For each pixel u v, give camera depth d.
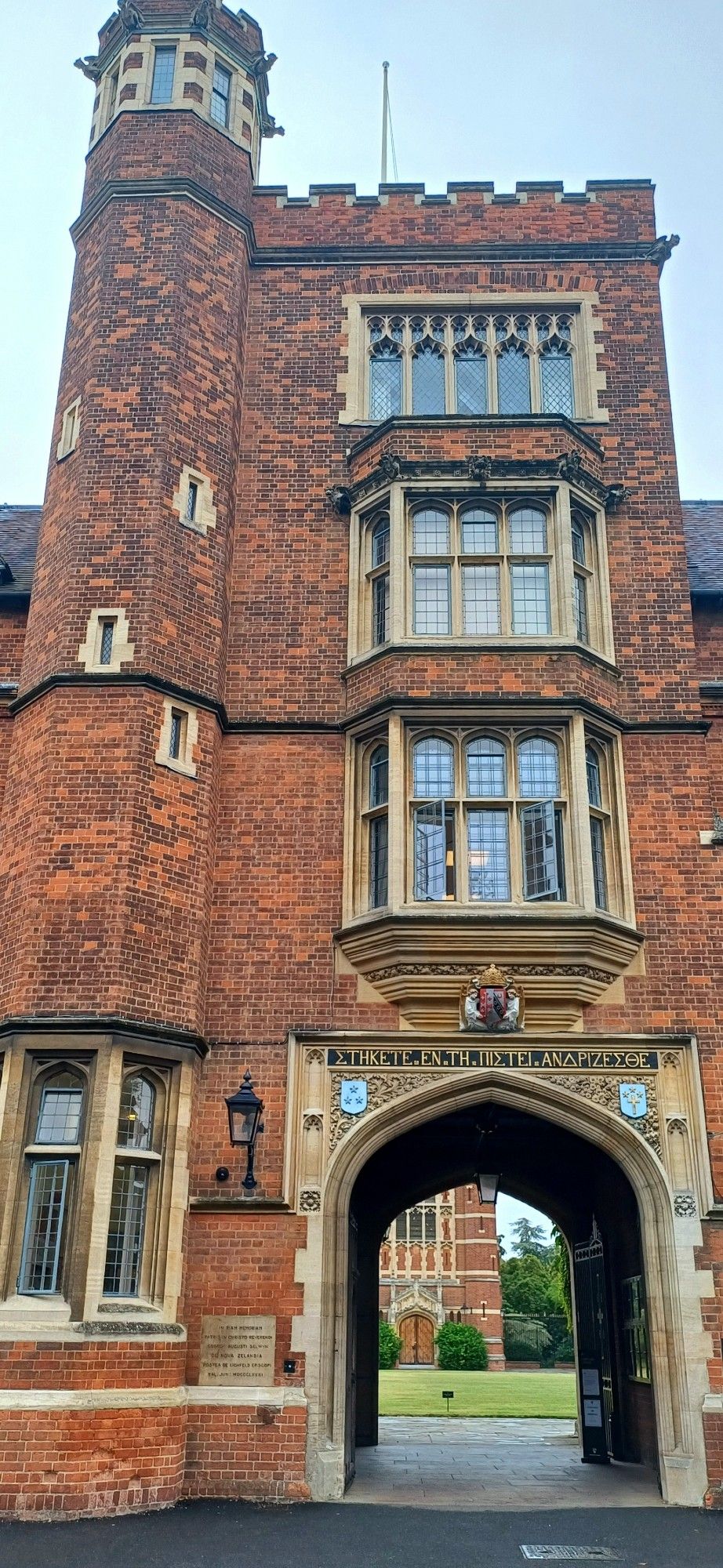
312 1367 11.52
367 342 16.28
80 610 13.37
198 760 13.19
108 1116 11.12
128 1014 11.60
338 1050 12.57
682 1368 11.48
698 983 12.85
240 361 15.70
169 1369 10.95
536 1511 10.95
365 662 13.99
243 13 17.80
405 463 14.58
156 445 14.17
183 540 13.98
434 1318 56.94
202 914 12.70
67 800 12.38
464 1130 15.73
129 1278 11.15
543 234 16.78
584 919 12.43
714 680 14.92
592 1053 12.53
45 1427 10.04
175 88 16.56
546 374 16.12
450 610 14.24
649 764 13.80
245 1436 11.27
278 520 15.12
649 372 15.91
